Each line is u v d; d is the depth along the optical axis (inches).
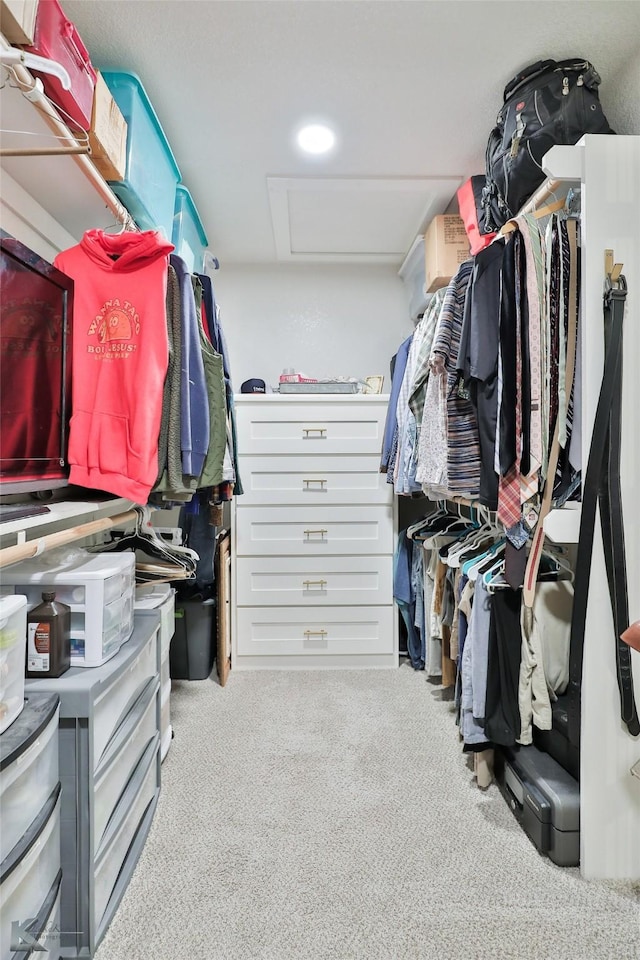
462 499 68.2
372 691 88.7
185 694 87.4
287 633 100.7
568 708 52.7
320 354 118.8
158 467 54.2
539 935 40.6
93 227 60.4
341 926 41.4
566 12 52.7
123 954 38.9
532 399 49.1
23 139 44.3
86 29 54.2
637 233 47.4
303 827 53.4
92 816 38.4
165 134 71.9
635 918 42.4
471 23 53.9
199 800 57.9
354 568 100.9
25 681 39.6
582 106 55.9
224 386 68.1
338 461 100.7
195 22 53.3
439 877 46.6
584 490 46.8
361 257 113.3
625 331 47.4
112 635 45.6
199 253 95.0
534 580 50.6
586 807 47.0
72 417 51.0
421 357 73.7
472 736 58.6
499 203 65.3
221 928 41.1
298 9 51.9
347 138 73.4
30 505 44.2
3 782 30.4
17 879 31.5
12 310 40.3
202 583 94.7
